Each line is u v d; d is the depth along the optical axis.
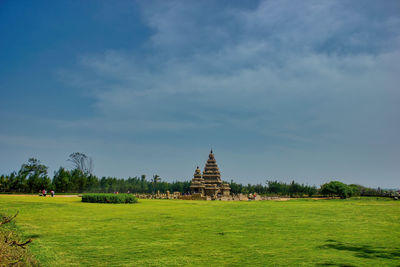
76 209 44.00
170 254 18.70
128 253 18.89
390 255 18.42
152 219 34.50
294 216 38.34
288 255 18.42
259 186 172.62
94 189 134.88
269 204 63.28
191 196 97.69
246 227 28.98
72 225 29.36
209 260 17.38
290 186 157.38
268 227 29.02
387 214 41.00
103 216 36.72
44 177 117.62
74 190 124.69
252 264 16.56
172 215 38.75
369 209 48.94
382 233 25.95
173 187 193.75
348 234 25.42
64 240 22.42
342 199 97.25
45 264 16.16
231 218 35.91
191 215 38.97
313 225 30.41
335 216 38.47
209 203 66.81
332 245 21.16
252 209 48.91
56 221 31.72
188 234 25.22
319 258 17.70
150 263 16.78
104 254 18.61
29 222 30.50
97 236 24.12
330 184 103.88
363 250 19.69
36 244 20.56
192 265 16.44
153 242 22.06
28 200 55.84
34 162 118.50
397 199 92.19
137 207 50.97
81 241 22.19
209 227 28.92
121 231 26.47
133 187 177.50
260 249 19.97
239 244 21.47
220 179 128.75
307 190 148.88
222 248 20.27
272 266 16.19
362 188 120.44
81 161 140.88
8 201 50.91
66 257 17.80
